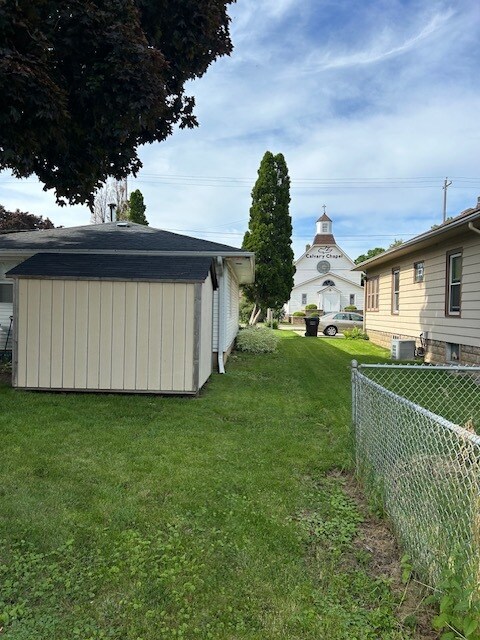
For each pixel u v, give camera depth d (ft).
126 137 19.67
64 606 7.00
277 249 63.46
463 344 30.99
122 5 16.88
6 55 14.58
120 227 37.78
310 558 8.45
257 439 15.35
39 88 15.43
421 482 8.31
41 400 20.25
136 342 21.86
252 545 8.77
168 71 20.71
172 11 19.31
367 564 8.30
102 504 10.29
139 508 10.14
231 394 22.88
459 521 6.89
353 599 7.27
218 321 30.55
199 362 21.97
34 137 17.28
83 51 17.51
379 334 51.44
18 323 21.98
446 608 6.05
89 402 20.13
